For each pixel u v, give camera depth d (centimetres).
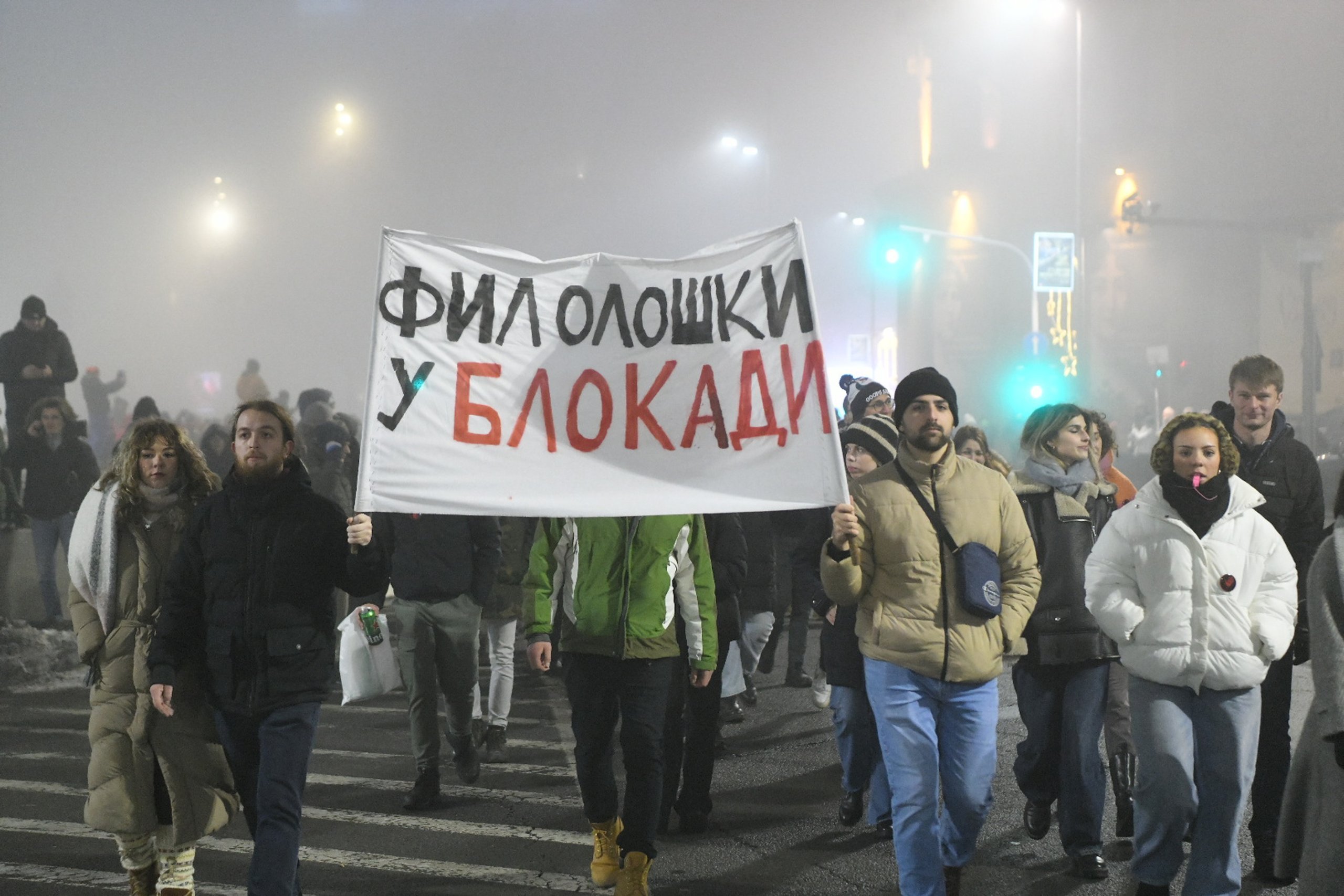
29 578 1303
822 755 823
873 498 504
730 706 923
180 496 507
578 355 486
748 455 476
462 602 705
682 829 651
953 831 500
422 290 485
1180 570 476
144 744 491
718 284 483
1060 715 585
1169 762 474
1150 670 479
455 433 481
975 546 493
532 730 917
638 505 474
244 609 468
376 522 702
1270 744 566
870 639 500
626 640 525
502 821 668
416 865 593
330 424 1164
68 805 694
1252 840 593
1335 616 387
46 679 1113
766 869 588
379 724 939
